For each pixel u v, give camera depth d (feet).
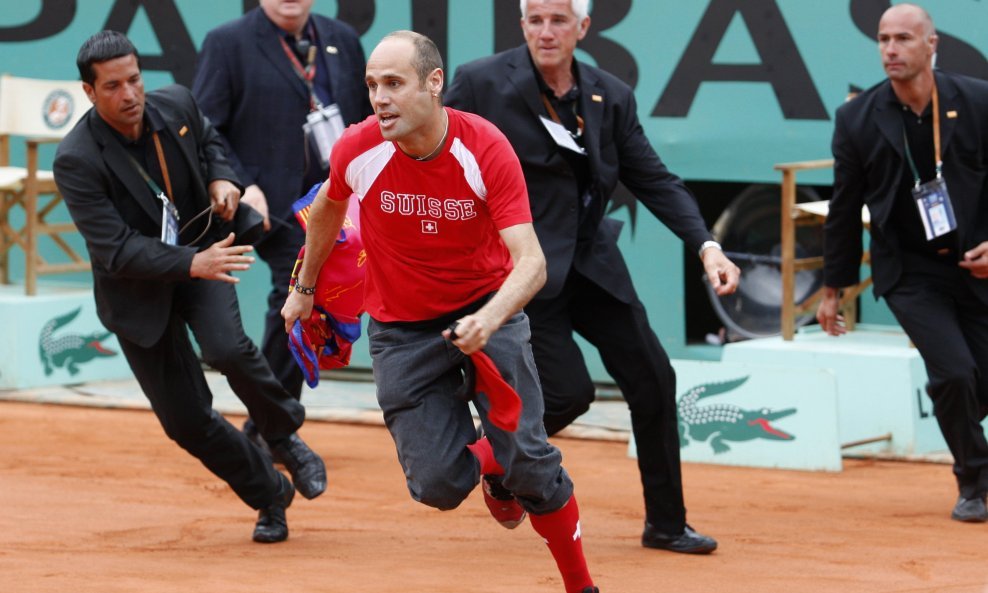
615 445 84.94
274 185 75.31
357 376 102.17
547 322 55.01
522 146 54.24
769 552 59.11
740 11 91.45
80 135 54.08
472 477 44.80
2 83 104.06
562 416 54.85
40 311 98.53
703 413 79.71
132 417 92.12
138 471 76.69
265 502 59.41
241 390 58.03
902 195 64.69
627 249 95.86
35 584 52.70
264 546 59.93
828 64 89.92
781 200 98.37
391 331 45.70
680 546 58.49
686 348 95.86
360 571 55.31
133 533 62.39
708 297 108.58
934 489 72.54
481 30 96.84
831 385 76.43
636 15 93.76
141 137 54.85
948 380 63.52
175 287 56.90
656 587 53.06
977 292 64.54
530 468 43.96
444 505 45.09
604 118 55.26
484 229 43.52
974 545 60.59
